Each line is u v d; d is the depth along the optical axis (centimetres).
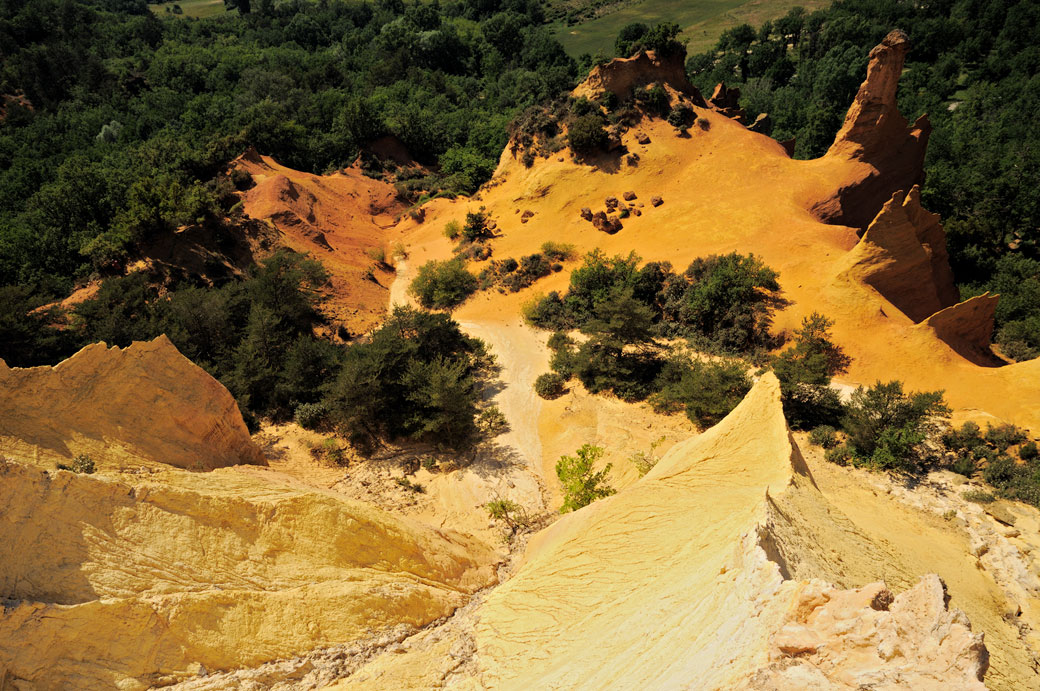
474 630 2139
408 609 2258
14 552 1636
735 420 2567
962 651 884
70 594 1680
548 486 3806
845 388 4412
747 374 4525
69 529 1750
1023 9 12394
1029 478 3291
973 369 4316
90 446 2291
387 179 9525
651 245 6344
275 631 1928
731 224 6288
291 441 4100
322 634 2012
